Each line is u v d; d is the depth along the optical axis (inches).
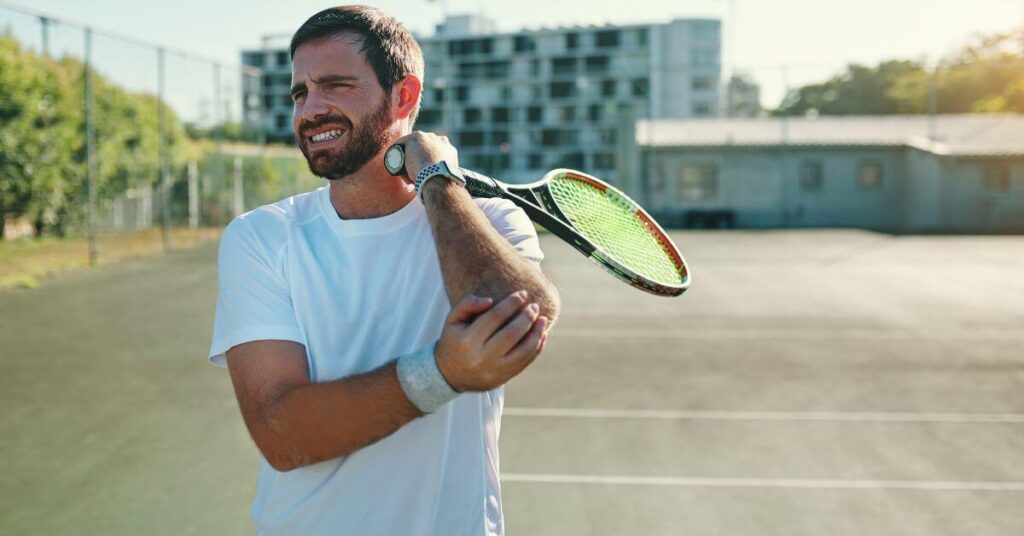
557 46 3499.0
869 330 439.5
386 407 41.6
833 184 1360.7
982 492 202.5
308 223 53.8
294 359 49.5
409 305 52.3
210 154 908.6
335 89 50.8
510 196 56.4
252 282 50.9
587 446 236.5
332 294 51.6
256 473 211.2
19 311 463.8
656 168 1357.0
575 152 3410.4
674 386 309.9
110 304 491.2
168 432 245.4
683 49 3449.8
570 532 176.7
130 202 813.9
